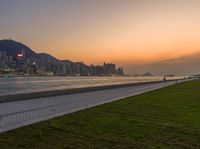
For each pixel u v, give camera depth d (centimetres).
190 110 1590
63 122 1116
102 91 3653
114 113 1411
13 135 874
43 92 2516
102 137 882
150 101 2112
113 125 1084
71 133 926
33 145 767
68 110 1504
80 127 1027
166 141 850
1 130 941
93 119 1209
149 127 1061
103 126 1060
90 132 948
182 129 1030
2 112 1410
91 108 1603
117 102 2000
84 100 2188
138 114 1395
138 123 1141
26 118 1212
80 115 1315
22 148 737
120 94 2977
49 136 874
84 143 805
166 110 1579
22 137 852
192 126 1092
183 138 891
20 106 1703
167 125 1108
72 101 2092
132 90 3903
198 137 908
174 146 795
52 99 2277
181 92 3350
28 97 2269
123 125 1090
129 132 966
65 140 830
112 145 792
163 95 2798
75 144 791
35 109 1553
